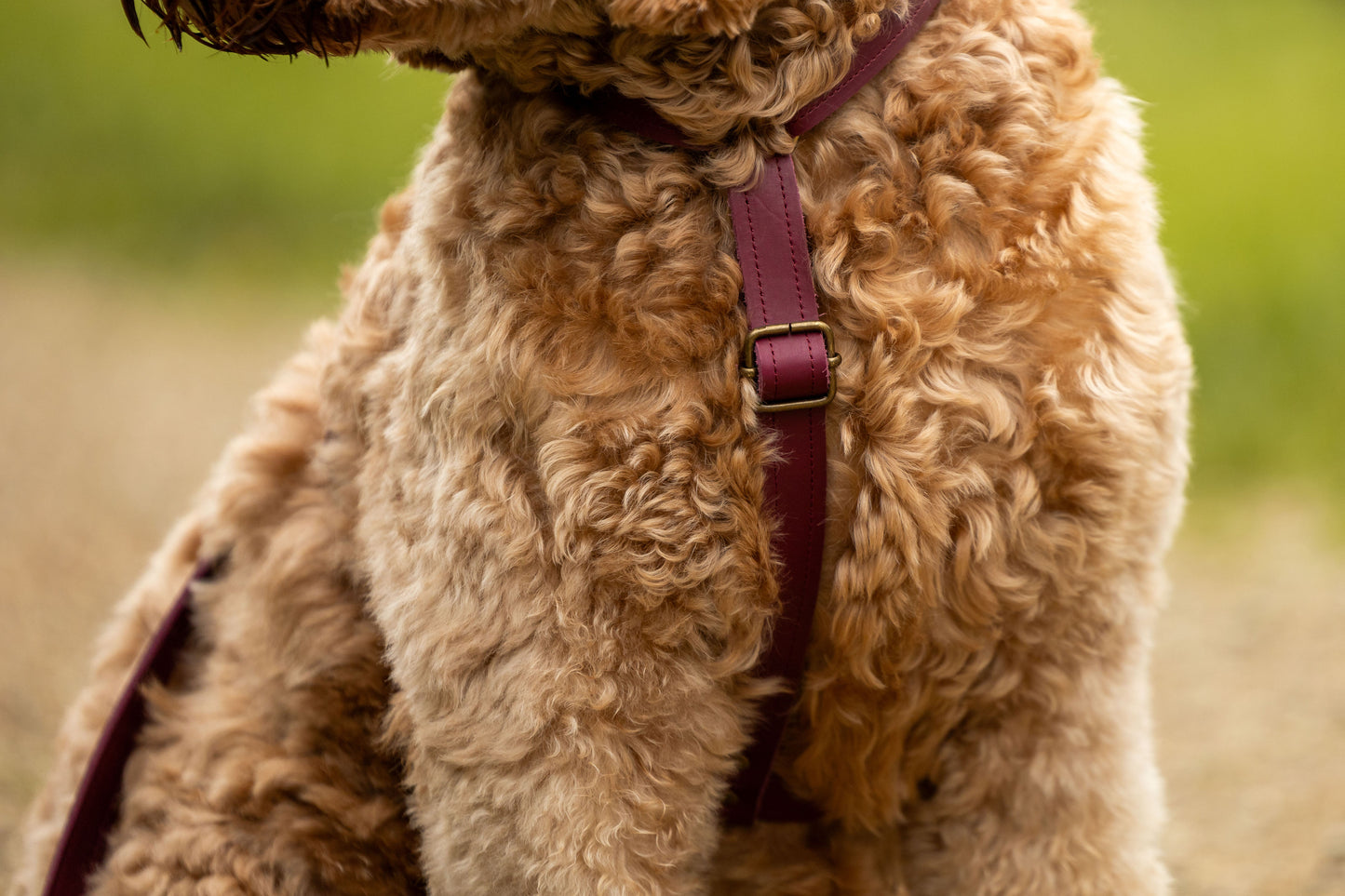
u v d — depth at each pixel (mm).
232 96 15797
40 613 6695
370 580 2750
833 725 2684
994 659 2652
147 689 3281
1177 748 5336
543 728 2398
